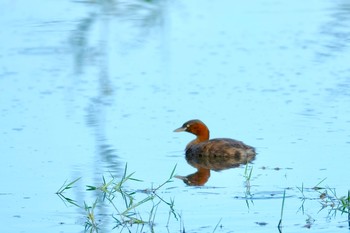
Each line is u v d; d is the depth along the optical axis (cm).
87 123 1814
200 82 2084
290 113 1859
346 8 2739
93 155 1612
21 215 1295
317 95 1973
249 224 1225
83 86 2062
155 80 2106
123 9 2752
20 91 2023
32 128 1781
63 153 1623
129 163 1572
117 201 1360
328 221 1235
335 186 1398
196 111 1880
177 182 1463
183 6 2798
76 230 1223
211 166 1577
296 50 2334
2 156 1606
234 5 2809
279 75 2130
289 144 1667
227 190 1405
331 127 1762
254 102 1936
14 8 2766
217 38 2455
